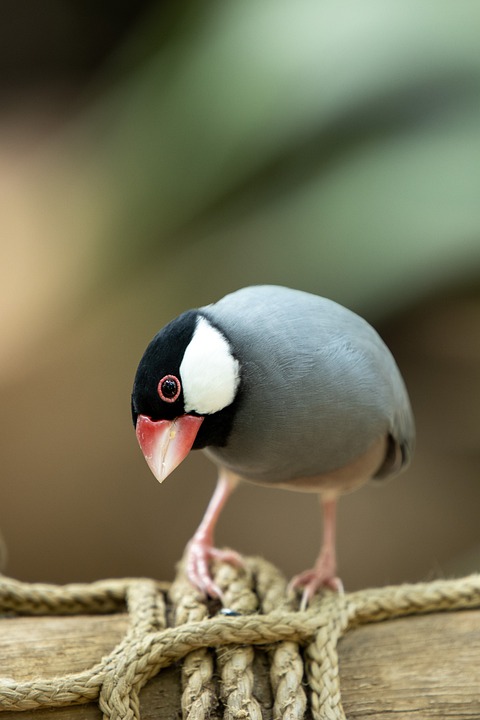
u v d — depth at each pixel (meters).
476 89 1.66
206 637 1.44
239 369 1.47
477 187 1.64
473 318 1.79
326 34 1.71
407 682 1.45
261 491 1.79
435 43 1.66
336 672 1.44
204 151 1.79
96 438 1.83
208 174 1.79
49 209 2.18
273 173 1.75
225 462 1.49
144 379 1.47
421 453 1.88
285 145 1.70
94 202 2.03
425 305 1.75
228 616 1.45
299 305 1.48
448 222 1.64
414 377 1.92
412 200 1.64
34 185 2.33
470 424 1.87
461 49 1.66
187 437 1.47
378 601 1.46
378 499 1.80
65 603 1.47
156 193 1.88
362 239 1.64
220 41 1.81
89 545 1.73
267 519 1.75
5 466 1.81
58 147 2.41
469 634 1.46
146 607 1.46
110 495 1.78
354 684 1.45
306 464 1.49
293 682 1.44
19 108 2.85
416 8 1.69
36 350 1.94
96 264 1.97
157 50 1.96
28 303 2.02
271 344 1.47
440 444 1.88
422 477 1.84
